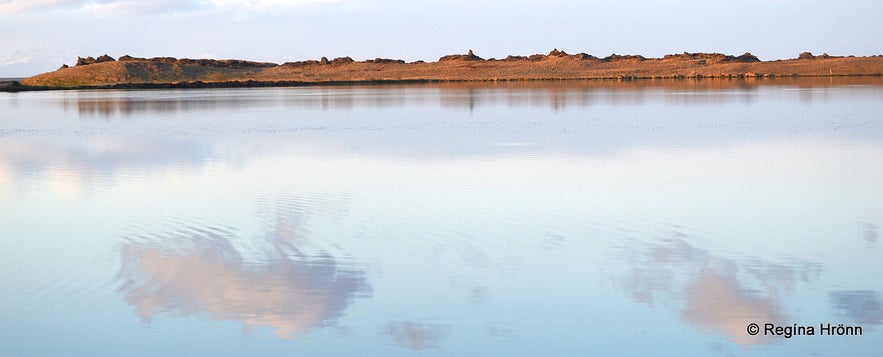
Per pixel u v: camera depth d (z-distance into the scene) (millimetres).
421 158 21250
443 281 9906
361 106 52594
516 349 7980
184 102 63844
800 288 9562
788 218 13148
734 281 9820
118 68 174500
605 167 19109
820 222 12828
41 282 9977
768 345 8016
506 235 12102
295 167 19781
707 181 16828
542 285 9719
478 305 9094
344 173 18594
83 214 14031
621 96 62406
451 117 39188
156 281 10008
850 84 83562
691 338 8180
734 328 8422
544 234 12133
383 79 173250
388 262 10695
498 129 30969
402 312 8906
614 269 10328
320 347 8062
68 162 21422
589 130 29953
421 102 57281
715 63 196500
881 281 9758
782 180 16875
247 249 11406
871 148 22281
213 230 12641
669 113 39656
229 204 14781
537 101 55500
